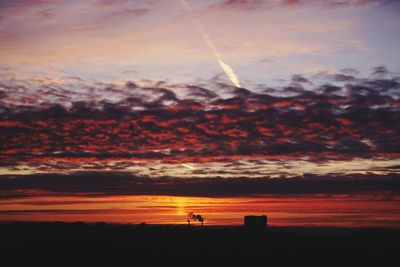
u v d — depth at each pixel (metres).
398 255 54.91
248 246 64.31
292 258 54.50
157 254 57.22
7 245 63.19
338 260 53.28
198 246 64.69
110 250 60.75
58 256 56.59
